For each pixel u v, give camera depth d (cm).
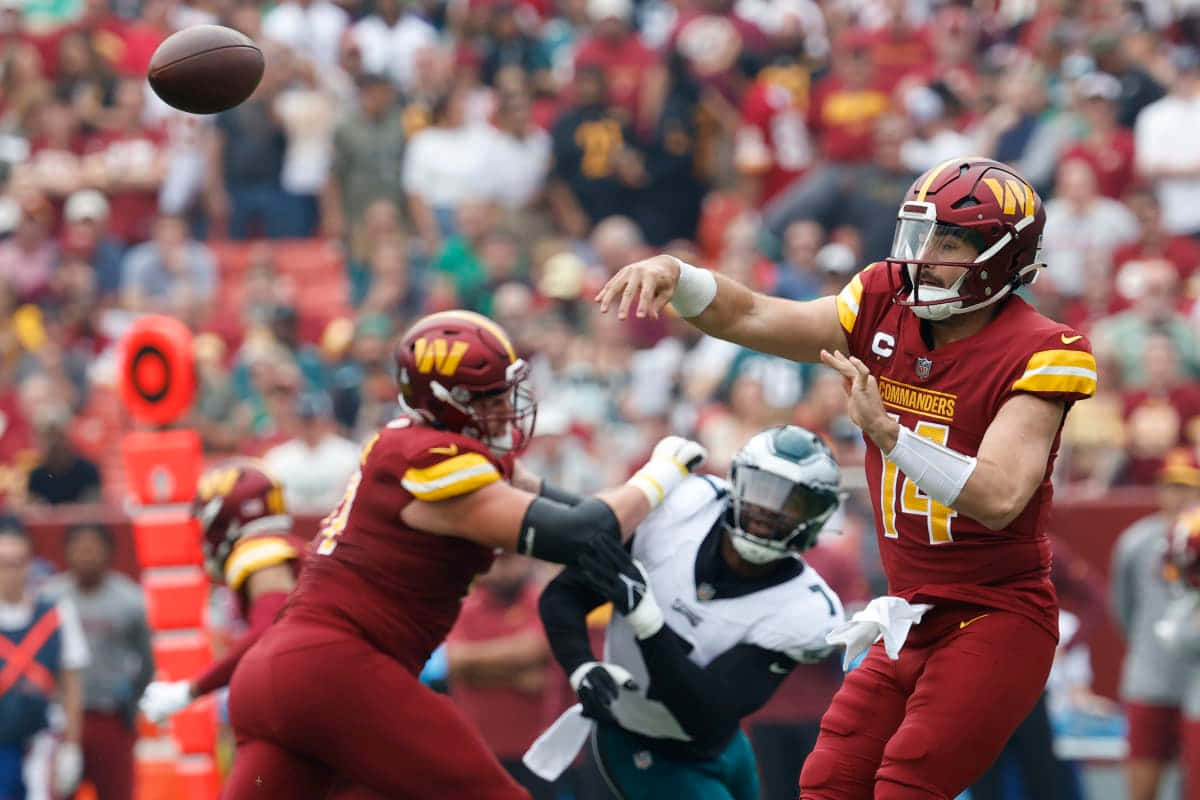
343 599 1584
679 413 3503
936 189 1364
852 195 4047
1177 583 2653
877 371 1430
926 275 1368
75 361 4091
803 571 1656
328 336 4000
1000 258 1352
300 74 4538
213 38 1517
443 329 1605
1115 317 3672
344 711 1562
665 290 1423
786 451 1583
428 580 1591
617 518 1545
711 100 4509
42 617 2747
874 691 1454
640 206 4409
